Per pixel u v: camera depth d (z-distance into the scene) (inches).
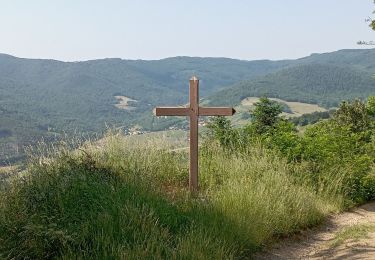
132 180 209.0
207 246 165.5
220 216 198.2
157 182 235.8
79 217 165.6
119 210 168.9
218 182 279.3
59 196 171.3
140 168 236.4
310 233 247.9
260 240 204.7
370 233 232.5
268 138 368.5
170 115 261.7
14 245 145.6
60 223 159.5
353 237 225.8
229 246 180.1
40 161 198.5
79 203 172.2
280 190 256.1
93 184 186.9
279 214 231.1
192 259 153.7
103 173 208.5
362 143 431.5
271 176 275.0
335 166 354.0
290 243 223.8
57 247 147.6
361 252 196.2
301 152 358.9
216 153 322.0
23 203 164.9
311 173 336.5
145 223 166.4
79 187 180.7
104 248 147.2
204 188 265.7
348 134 445.4
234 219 199.5
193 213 197.5
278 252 207.2
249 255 193.2
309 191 306.2
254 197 224.8
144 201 186.2
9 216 155.5
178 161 289.4
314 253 207.8
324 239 236.2
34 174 188.9
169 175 271.4
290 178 306.5
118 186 194.9
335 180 335.6
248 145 358.0
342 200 322.7
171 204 198.7
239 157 307.6
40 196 171.0
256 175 280.8
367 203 345.7
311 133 416.2
